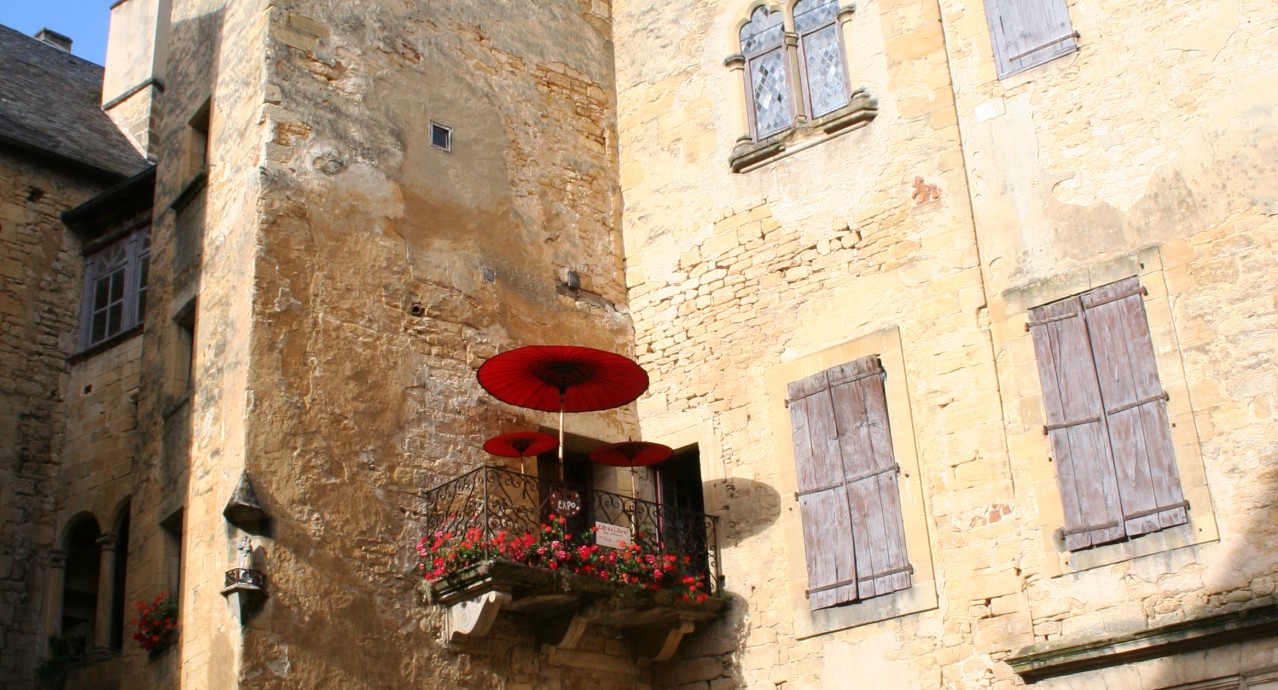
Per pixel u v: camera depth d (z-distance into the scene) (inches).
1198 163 439.2
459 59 550.3
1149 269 438.0
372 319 480.4
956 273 478.0
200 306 497.7
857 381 489.1
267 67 489.7
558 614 472.1
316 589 429.7
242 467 430.6
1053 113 473.7
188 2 590.9
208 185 517.3
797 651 474.3
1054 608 424.8
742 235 541.3
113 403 611.2
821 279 512.4
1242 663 387.2
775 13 563.5
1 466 600.4
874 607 460.4
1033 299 458.0
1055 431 440.1
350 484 451.2
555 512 508.1
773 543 492.7
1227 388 413.7
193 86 563.2
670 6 601.6
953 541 450.3
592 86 599.5
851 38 533.6
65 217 661.9
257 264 458.9
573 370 458.6
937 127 499.2
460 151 535.2
